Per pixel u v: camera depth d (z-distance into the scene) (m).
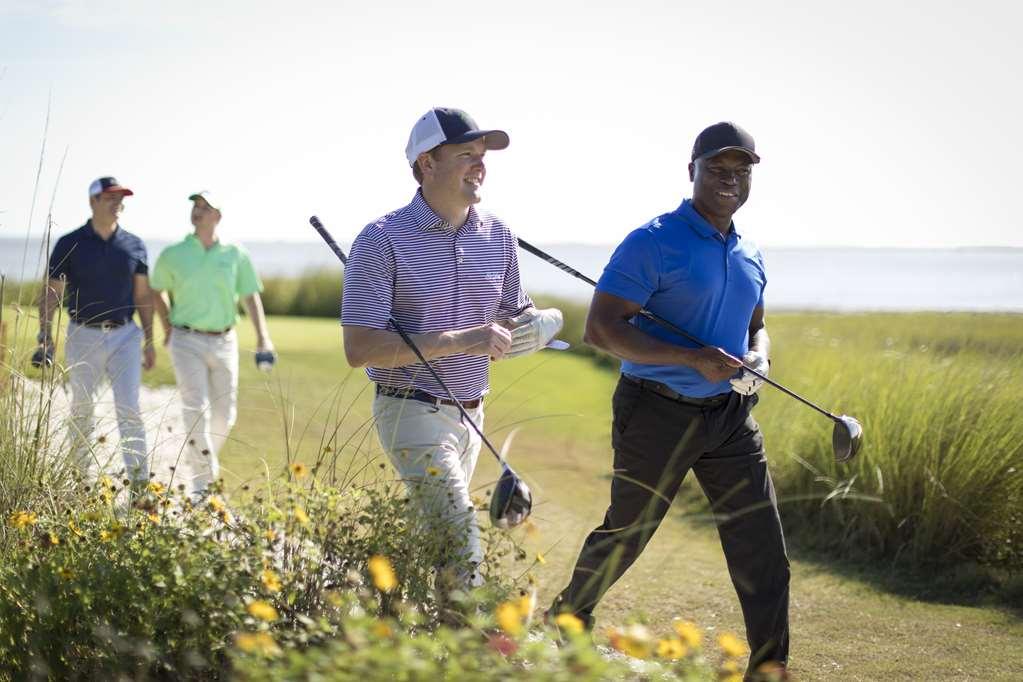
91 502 4.03
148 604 3.20
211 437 6.96
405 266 4.29
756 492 4.44
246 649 2.76
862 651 5.00
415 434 4.24
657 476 4.44
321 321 24.20
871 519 6.65
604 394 12.32
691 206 4.61
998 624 5.43
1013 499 6.33
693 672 2.68
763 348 4.92
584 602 4.23
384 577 2.90
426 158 4.34
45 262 5.33
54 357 5.28
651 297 4.57
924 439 6.61
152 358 7.42
